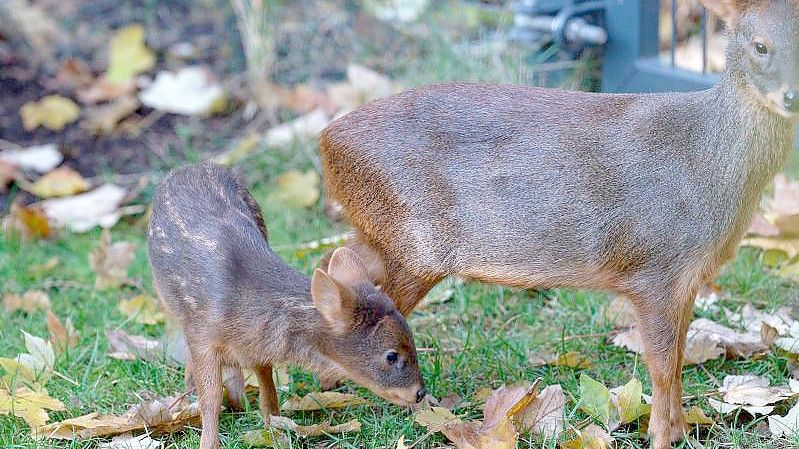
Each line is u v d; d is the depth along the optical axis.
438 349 5.30
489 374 5.25
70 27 9.30
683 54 8.30
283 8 9.10
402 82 7.86
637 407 4.64
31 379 5.07
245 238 4.67
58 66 8.91
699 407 4.84
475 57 7.75
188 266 4.60
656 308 4.49
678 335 4.57
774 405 4.86
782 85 4.12
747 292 5.88
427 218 4.65
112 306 6.23
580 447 4.45
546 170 4.51
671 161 4.41
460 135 4.61
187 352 5.05
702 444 4.68
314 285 4.31
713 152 4.36
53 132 8.17
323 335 4.44
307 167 7.54
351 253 4.54
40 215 7.06
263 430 4.65
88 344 5.68
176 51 9.01
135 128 8.20
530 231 4.55
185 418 4.85
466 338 5.57
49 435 4.70
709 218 4.38
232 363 4.64
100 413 5.01
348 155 4.72
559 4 7.49
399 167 4.64
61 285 6.54
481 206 4.58
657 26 7.28
